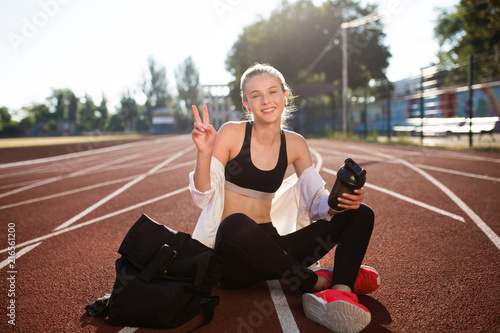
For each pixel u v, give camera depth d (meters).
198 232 2.11
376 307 2.05
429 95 15.20
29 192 6.99
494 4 22.08
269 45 35.19
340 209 1.94
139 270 1.90
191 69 78.06
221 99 37.91
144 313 1.80
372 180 6.38
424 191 5.25
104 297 2.15
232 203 2.21
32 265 2.96
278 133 2.26
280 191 2.49
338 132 26.23
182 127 78.19
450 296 2.14
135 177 8.32
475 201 4.48
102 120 79.19
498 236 3.18
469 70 11.98
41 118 72.88
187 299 1.85
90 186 7.29
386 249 2.99
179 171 9.06
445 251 2.88
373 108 27.05
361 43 34.38
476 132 13.97
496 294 2.13
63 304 2.23
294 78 36.25
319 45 34.25
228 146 2.19
